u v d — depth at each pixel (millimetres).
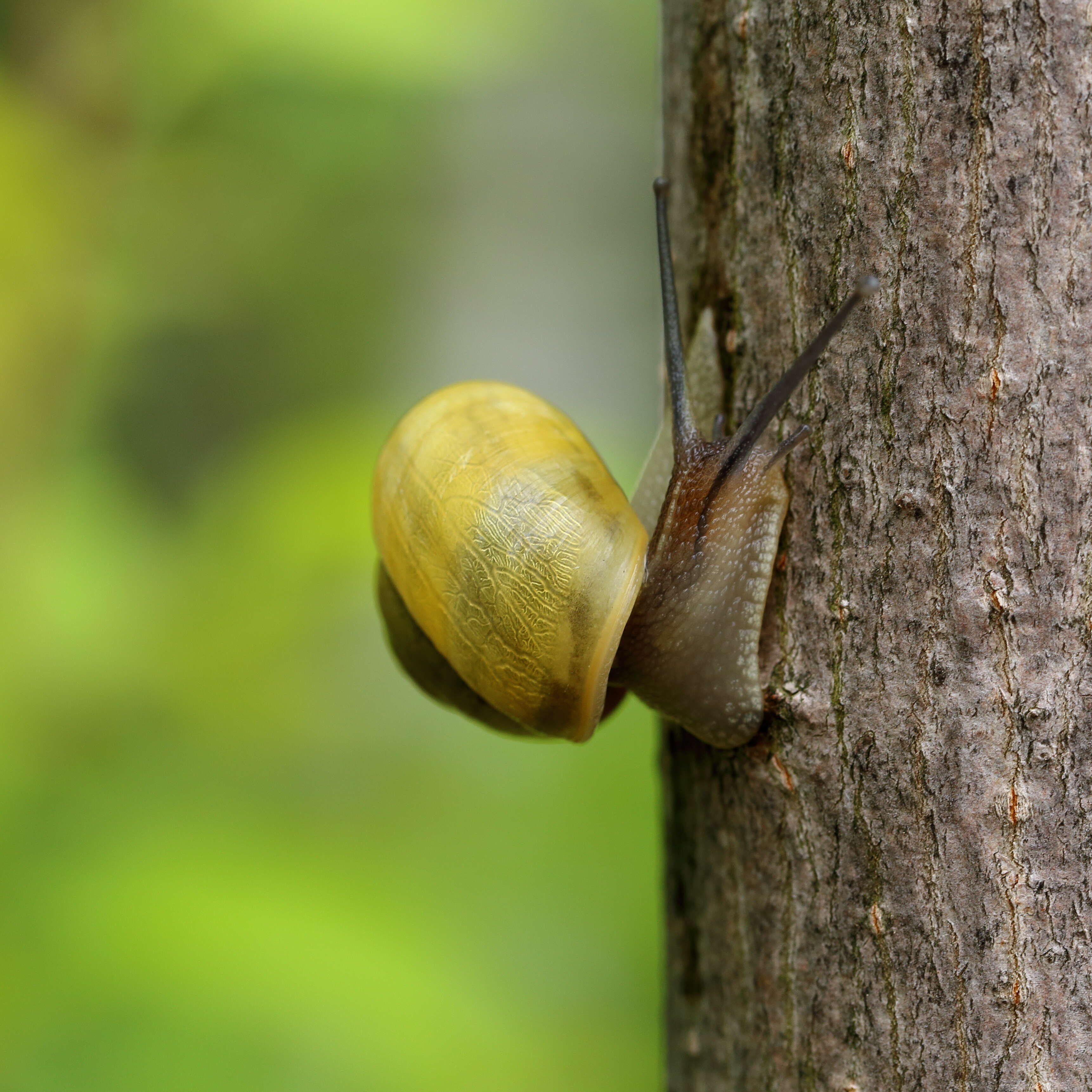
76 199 388
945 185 334
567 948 393
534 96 715
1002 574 334
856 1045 338
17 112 385
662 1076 385
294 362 589
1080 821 334
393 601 353
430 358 727
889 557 336
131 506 386
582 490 344
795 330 339
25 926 365
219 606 384
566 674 342
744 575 340
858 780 337
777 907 341
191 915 366
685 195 345
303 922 368
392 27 386
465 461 345
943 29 334
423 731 470
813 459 338
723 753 343
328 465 389
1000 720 335
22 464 385
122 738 380
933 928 336
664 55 347
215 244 425
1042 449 334
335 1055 362
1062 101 333
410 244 623
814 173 337
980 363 334
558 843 431
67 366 388
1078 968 335
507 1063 370
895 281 335
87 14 386
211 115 405
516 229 783
